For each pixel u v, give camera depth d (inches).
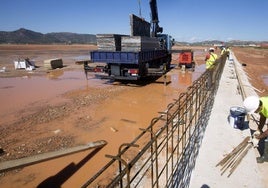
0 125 281.1
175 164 159.9
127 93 438.0
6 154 208.7
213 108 286.4
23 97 414.0
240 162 165.0
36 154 207.3
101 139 238.1
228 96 347.6
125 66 490.9
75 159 199.8
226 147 187.3
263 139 188.7
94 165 190.1
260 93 442.3
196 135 204.7
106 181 169.2
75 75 672.4
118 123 281.6
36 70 775.1
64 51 1951.3
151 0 657.6
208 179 147.9
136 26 577.9
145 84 526.6
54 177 176.1
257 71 882.8
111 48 489.4
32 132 258.1
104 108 343.3
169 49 741.3
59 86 512.4
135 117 302.7
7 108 348.5
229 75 560.1
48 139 239.0
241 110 224.8
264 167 163.9
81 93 441.7
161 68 552.4
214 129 221.3
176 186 142.0
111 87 497.0
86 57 1322.6
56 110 335.3
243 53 2070.6
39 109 341.7
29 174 180.7
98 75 509.0
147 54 518.3
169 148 194.5
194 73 698.2
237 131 216.4
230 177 149.7
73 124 280.2
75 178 174.4
